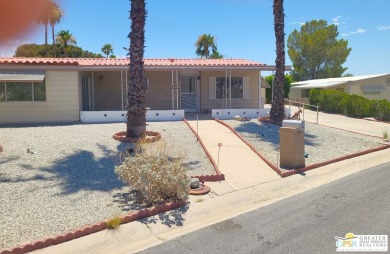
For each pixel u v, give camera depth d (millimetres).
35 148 10727
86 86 19828
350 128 18312
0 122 16578
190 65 19141
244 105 21844
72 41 41500
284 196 7746
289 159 9891
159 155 7562
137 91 12172
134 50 12195
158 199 6977
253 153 11422
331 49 52156
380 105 22266
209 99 21672
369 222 5828
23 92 16734
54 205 6555
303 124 9914
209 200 7367
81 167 9062
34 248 5012
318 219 6066
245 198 7586
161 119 17547
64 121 17078
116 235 5609
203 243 5246
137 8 12250
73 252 5027
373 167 10453
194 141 12516
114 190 7527
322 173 9727
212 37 51781
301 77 54344
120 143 11641
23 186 7508
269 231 5605
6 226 5602
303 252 4770
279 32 16922
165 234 5734
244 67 19703
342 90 31641
